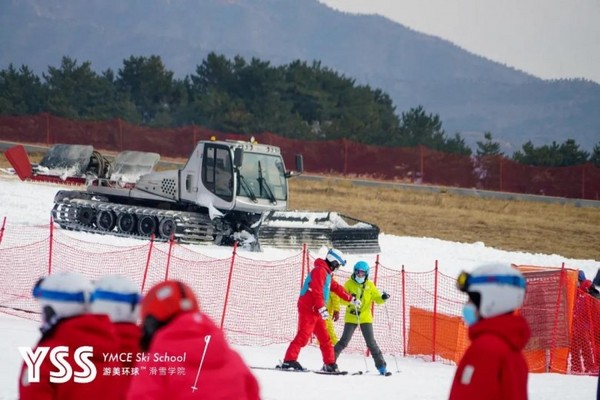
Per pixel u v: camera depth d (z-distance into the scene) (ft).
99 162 293.02
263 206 255.29
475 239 350.43
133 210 256.52
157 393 45.62
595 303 146.30
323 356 124.77
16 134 570.05
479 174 544.62
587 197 522.06
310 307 123.85
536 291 143.54
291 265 203.21
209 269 193.26
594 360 144.66
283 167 261.85
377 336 158.20
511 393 48.29
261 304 168.14
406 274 213.25
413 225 376.89
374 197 459.32
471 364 48.78
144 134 569.23
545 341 142.72
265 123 648.79
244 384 46.24
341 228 255.70
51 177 294.05
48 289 48.62
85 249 212.02
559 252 335.06
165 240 248.11
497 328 49.03
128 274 185.26
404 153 556.92
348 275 196.44
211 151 258.37
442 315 146.30
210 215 254.27
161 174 269.64
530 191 534.78
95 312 49.73
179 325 45.83
